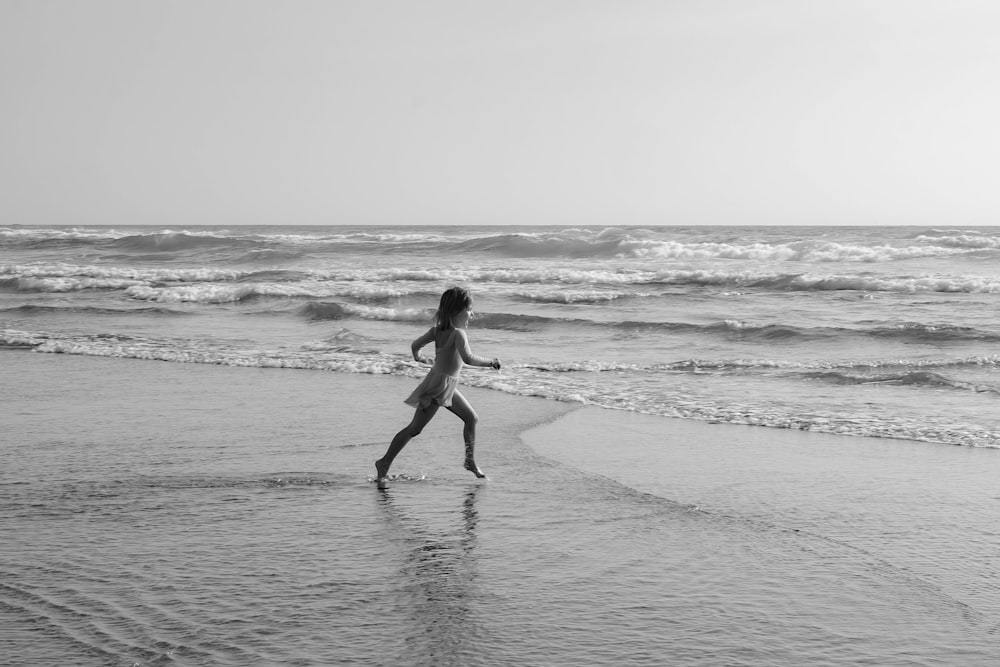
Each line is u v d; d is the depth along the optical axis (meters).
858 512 6.51
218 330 20.03
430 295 26.62
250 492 6.97
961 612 4.61
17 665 3.90
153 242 50.62
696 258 40.03
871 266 34.44
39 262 42.16
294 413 10.53
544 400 11.73
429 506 6.62
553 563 5.37
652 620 4.49
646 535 5.94
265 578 5.04
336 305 22.84
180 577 5.04
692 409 10.89
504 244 43.38
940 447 8.74
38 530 5.93
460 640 4.23
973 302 23.11
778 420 10.14
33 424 9.77
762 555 5.54
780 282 28.02
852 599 4.79
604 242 41.91
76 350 16.73
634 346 17.12
